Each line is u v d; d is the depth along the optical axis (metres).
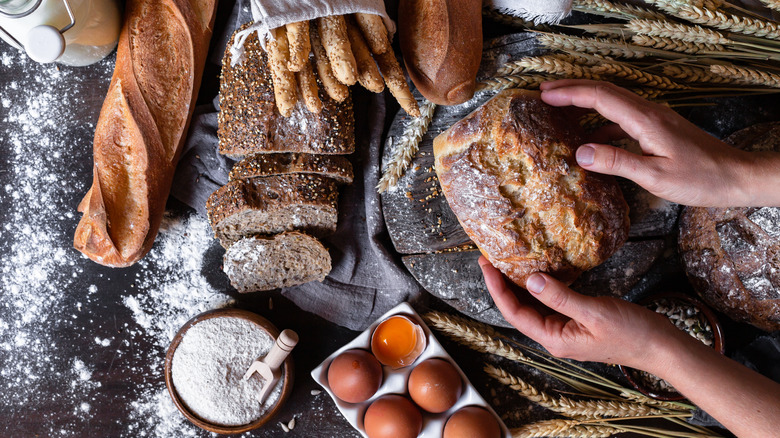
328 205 1.44
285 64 1.21
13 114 1.58
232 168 1.50
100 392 1.62
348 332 1.61
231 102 1.37
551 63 1.29
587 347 1.18
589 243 1.25
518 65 1.31
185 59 1.40
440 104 1.39
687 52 1.31
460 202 1.29
